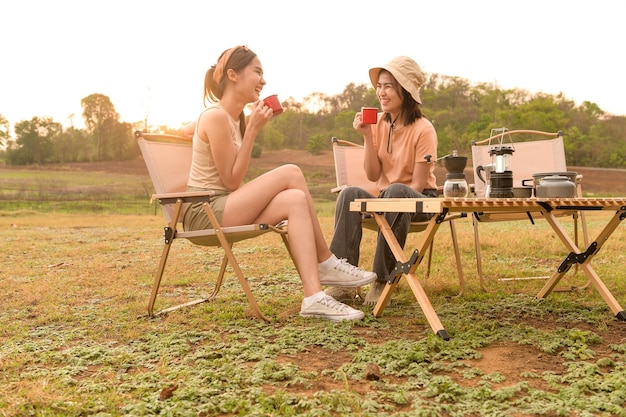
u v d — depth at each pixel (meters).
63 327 3.12
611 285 3.94
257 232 3.05
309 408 1.85
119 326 3.06
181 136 3.51
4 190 22.95
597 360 2.34
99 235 9.05
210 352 2.46
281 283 4.38
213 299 3.73
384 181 3.82
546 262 5.16
